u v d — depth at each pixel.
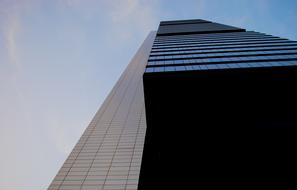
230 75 24.98
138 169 24.34
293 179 19.61
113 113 37.12
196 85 25.53
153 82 25.92
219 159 21.98
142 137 29.92
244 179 20.41
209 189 20.36
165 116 25.66
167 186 21.39
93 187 22.25
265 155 21.19
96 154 26.94
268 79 24.25
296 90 23.95
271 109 23.97
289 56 26.91
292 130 21.61
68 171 24.27
